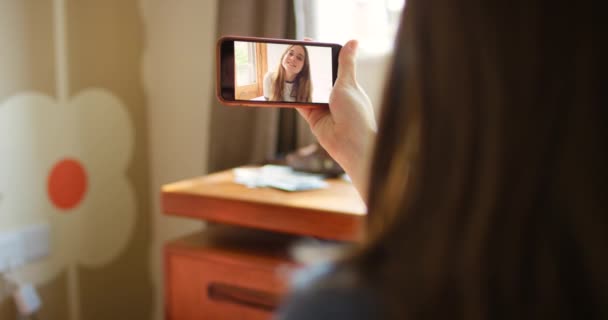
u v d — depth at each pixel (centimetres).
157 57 164
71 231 141
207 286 106
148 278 171
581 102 21
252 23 136
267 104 66
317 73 66
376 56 136
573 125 21
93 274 150
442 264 23
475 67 23
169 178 168
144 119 165
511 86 22
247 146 141
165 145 167
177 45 161
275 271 98
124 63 155
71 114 138
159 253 173
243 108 140
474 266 22
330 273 27
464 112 23
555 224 22
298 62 66
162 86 165
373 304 25
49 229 134
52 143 133
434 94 24
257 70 66
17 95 123
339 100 58
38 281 133
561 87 22
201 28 156
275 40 66
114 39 150
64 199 138
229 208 100
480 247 22
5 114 120
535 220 22
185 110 162
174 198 105
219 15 138
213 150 143
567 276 22
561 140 22
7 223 124
